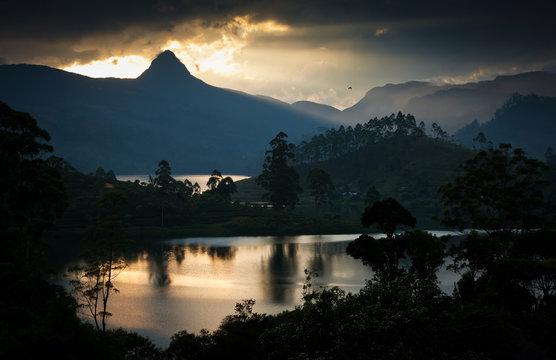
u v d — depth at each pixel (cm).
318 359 1903
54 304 2436
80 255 4778
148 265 8281
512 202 4644
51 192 5684
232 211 15562
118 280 6988
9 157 5675
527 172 4778
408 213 4088
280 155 18512
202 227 13462
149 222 13562
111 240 4847
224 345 2484
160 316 5175
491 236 4794
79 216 13012
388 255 4116
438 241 4047
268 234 13088
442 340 2091
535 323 2422
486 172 4888
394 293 2327
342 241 11625
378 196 19412
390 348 1966
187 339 2756
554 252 3334
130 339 3394
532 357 2105
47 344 2142
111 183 16325
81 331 2309
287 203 17212
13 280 4397
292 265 8294
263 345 2369
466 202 4812
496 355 2072
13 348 2155
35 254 5547
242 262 8625
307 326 2236
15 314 4019
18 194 5556
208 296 6062
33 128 6028
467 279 3281
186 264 8412
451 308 2378
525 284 2977
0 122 5753
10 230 5438
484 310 2314
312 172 18875
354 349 2009
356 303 2312
